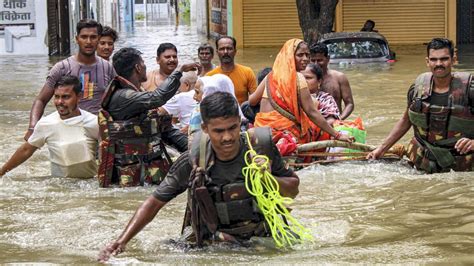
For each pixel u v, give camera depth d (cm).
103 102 937
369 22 2873
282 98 1047
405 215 792
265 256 645
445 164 980
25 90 1945
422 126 980
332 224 759
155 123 947
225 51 1224
